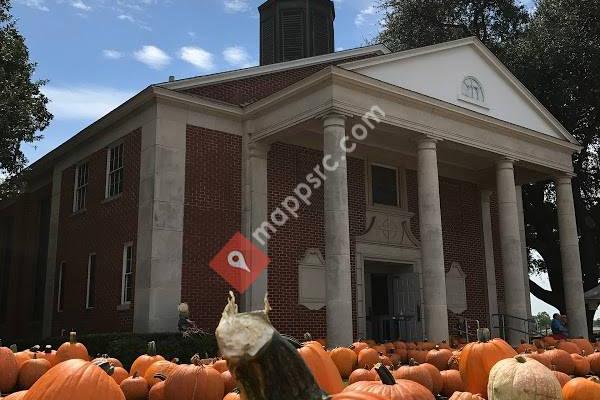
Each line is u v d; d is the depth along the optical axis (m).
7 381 8.55
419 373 8.13
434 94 18.22
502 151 19.67
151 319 15.54
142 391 7.91
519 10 33.38
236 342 1.90
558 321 19.70
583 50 27.34
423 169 17.45
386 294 22.28
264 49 27.97
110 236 18.36
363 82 16.06
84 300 19.27
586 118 30.14
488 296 24.05
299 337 18.22
